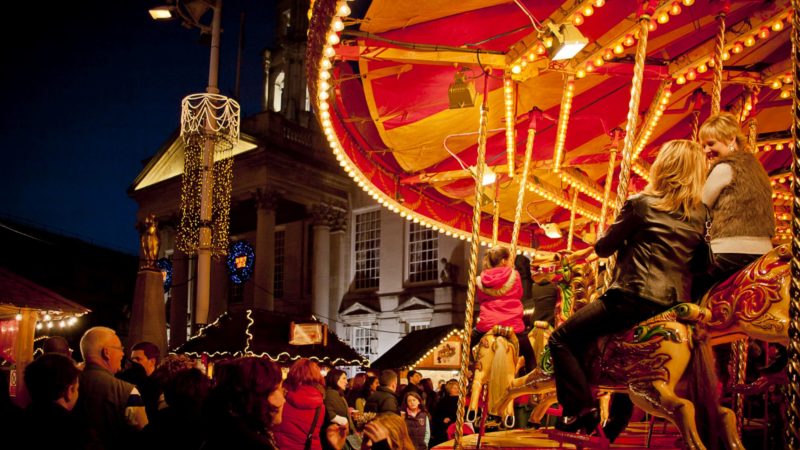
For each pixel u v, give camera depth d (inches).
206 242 725.9
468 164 448.5
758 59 340.8
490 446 232.2
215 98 732.7
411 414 393.7
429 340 949.2
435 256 1411.2
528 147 359.9
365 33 284.2
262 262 1437.0
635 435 271.9
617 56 304.0
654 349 154.9
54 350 241.4
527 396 319.6
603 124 408.8
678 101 392.8
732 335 161.8
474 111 386.6
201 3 776.3
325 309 1496.1
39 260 1786.4
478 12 293.3
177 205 1649.9
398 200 472.1
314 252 1528.1
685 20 296.0
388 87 353.1
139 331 666.2
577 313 173.2
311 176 1533.0
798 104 130.7
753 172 172.4
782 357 176.4
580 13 241.9
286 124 1558.8
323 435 204.5
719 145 178.2
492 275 267.9
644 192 165.2
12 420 138.3
